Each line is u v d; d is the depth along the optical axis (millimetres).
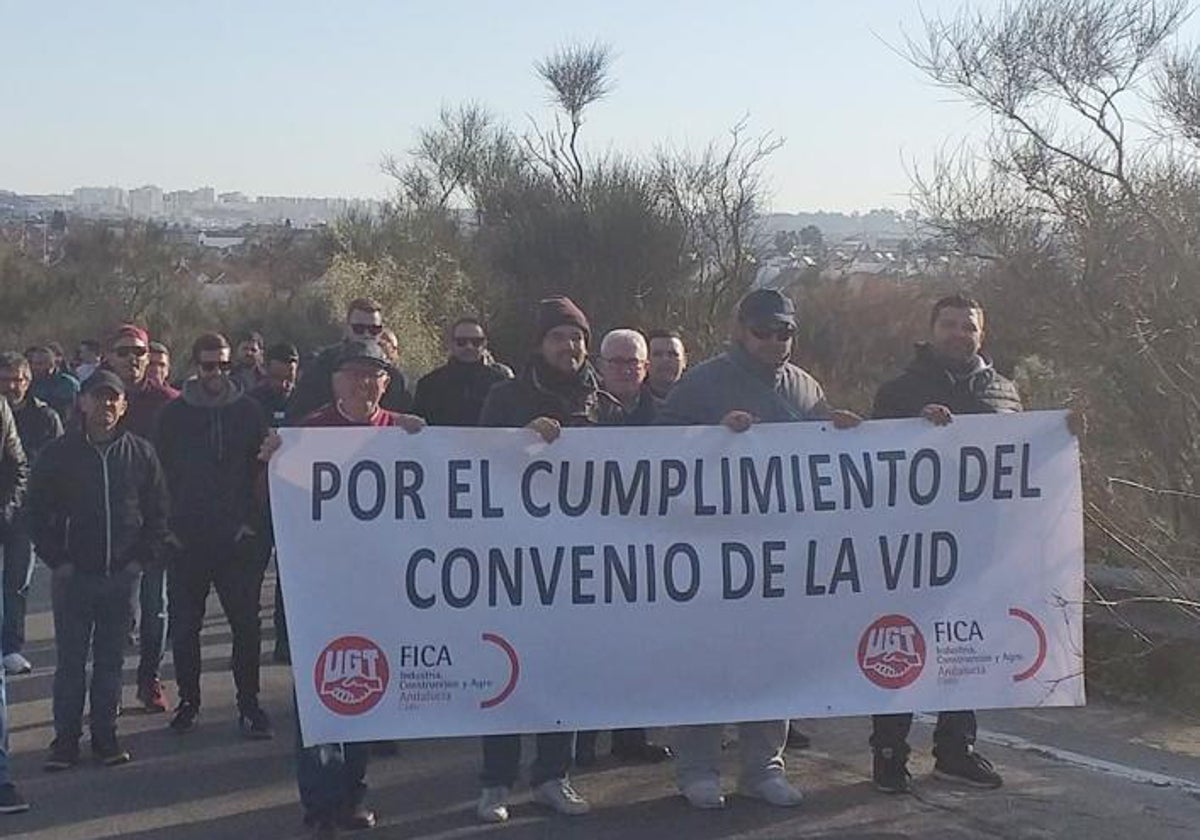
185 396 7805
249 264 44531
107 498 7203
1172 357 10383
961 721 6766
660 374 8266
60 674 7266
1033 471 6590
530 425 6266
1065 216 13633
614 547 6312
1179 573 8570
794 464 6457
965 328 6734
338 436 6086
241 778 7098
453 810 6520
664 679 6336
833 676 6457
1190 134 13250
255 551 7828
